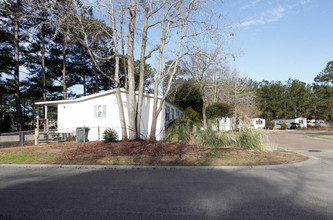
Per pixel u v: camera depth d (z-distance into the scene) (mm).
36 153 11758
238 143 13305
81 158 10500
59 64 32375
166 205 4766
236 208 4586
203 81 28938
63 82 30922
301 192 5660
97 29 15016
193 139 14594
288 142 19125
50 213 4371
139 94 15195
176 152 11422
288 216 4188
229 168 8781
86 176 7566
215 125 16094
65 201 5039
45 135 18406
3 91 28578
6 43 25562
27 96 34938
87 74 36719
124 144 13297
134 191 5785
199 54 15258
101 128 19062
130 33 14750
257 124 63719
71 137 19750
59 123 19781
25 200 5121
